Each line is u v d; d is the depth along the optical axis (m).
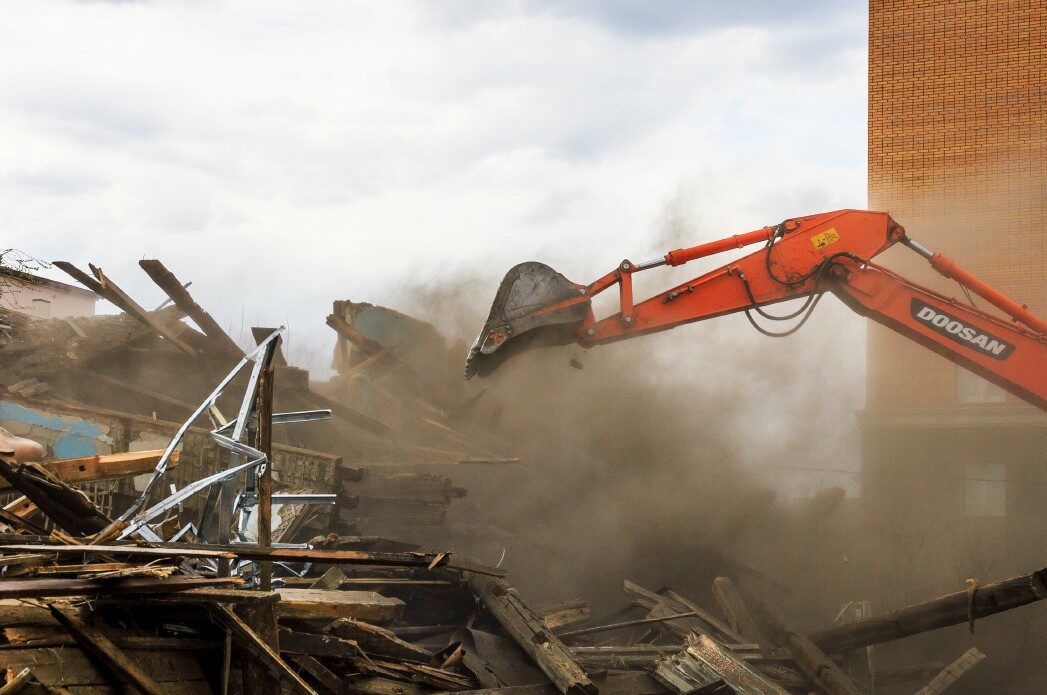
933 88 23.70
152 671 6.39
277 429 15.38
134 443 13.67
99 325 15.55
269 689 6.82
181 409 14.77
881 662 17.31
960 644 17.30
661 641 13.54
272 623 6.97
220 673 6.81
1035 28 23.14
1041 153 23.02
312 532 12.94
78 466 9.82
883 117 23.98
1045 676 16.58
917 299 10.54
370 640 8.95
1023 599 11.77
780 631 13.59
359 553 7.66
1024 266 22.92
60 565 6.82
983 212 23.23
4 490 9.46
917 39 23.86
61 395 14.77
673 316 10.48
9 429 13.81
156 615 6.79
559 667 10.17
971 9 23.53
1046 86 23.08
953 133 23.55
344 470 12.84
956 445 22.80
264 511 7.67
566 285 10.29
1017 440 22.42
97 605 6.32
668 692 10.85
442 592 12.10
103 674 6.09
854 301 10.61
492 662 10.35
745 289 10.55
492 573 8.59
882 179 23.88
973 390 23.14
